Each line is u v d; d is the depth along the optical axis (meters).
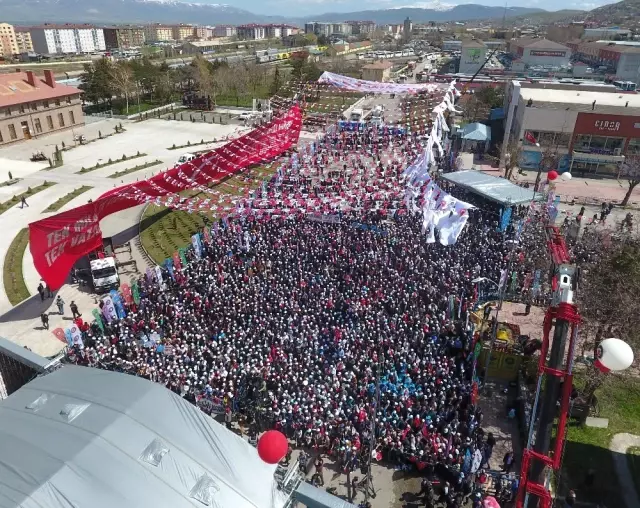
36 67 156.00
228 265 37.28
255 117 87.12
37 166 65.56
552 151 65.06
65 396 13.78
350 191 50.31
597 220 49.84
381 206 46.56
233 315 30.31
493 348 27.62
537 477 13.72
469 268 35.78
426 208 33.59
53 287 35.56
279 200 48.53
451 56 171.25
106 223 49.12
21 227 47.53
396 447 22.16
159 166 66.25
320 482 21.53
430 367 25.84
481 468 21.27
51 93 80.44
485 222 44.00
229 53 197.62
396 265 36.06
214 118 93.19
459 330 29.47
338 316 30.59
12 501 10.31
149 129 86.44
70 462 11.32
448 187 51.59
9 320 34.06
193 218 49.72
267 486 12.25
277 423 23.31
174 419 13.15
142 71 104.50
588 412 24.80
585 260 34.38
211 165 55.28
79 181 60.22
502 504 20.31
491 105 90.44
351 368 26.41
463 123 83.81
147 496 11.03
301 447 23.19
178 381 25.12
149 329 29.84
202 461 12.18
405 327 29.16
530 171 66.00
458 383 25.22
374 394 24.12
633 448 23.69
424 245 38.88
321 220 45.22
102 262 37.34
